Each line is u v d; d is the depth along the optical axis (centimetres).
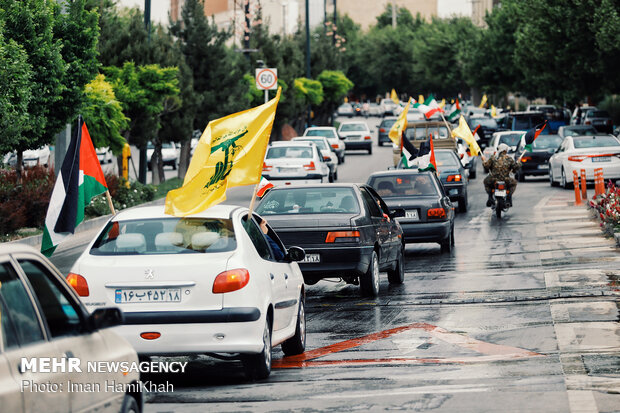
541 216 4381
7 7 3619
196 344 1501
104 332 1029
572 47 8325
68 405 905
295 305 1780
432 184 3403
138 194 5234
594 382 1466
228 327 1498
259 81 6028
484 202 5269
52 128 4022
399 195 3359
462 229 4066
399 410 1341
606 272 2644
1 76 3250
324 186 2562
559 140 6612
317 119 12938
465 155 6431
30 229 4169
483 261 3088
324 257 2364
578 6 8094
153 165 6494
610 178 5578
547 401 1355
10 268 881
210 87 6969
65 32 3984
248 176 1745
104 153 8894
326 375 1605
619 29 7444
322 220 2373
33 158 7319
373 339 1922
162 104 6012
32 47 3684
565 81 8794
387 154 9994
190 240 1579
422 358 1712
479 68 13762
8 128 3344
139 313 1502
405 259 3272
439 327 2019
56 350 902
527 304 2238
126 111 5425
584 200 4984
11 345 845
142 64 5497
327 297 2545
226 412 1355
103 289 1523
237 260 1540
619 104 12175
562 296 2302
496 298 2344
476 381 1507
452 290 2531
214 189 1719
